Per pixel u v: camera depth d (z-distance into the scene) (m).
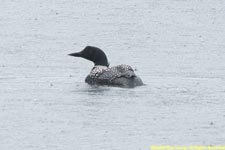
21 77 20.94
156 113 16.16
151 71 22.72
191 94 18.39
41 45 26.98
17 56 24.89
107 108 16.50
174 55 25.58
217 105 17.06
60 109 16.34
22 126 14.89
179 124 15.24
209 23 31.59
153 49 26.62
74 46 26.94
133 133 14.52
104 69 19.66
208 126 15.14
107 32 29.52
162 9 34.28
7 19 31.86
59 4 35.38
